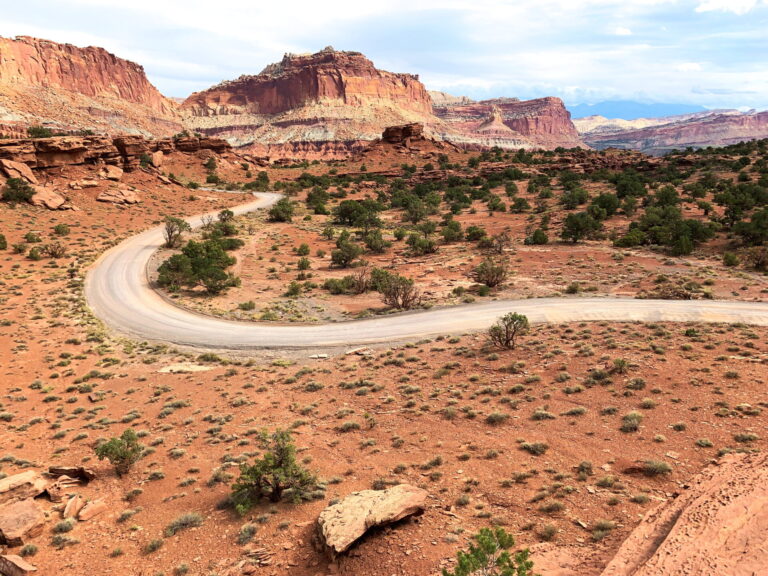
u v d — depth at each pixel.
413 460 20.44
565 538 13.48
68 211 91.44
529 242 79.62
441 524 14.75
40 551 15.80
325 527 14.03
